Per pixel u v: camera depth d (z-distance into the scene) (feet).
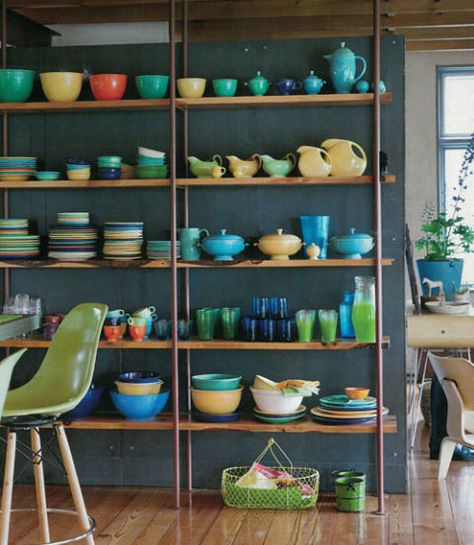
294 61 21.83
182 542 18.89
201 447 22.16
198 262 21.24
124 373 22.17
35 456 17.94
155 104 21.24
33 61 22.41
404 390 21.70
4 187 21.74
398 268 21.67
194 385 21.63
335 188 21.74
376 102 20.68
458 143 36.11
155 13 25.45
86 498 21.47
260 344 20.99
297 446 21.97
